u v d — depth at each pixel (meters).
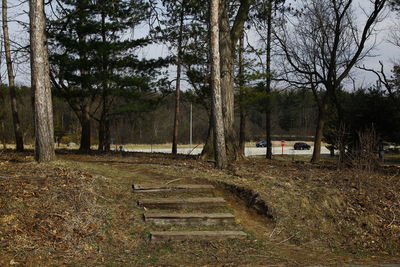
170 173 10.42
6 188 7.51
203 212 8.00
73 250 6.18
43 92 9.80
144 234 6.98
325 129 31.33
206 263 6.08
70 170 9.07
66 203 7.37
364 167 10.83
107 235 6.79
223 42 14.42
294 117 62.84
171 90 21.97
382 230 7.90
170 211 7.93
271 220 7.91
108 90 18.86
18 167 9.21
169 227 7.30
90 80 18.33
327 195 8.68
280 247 7.01
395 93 24.67
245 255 6.51
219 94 10.91
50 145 10.04
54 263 5.68
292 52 20.34
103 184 8.57
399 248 7.31
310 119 64.56
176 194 8.67
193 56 21.05
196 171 10.70
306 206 8.28
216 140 11.12
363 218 8.15
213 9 10.55
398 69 25.02
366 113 24.56
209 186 9.05
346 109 25.83
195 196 8.68
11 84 18.58
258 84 21.28
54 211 7.04
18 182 7.89
